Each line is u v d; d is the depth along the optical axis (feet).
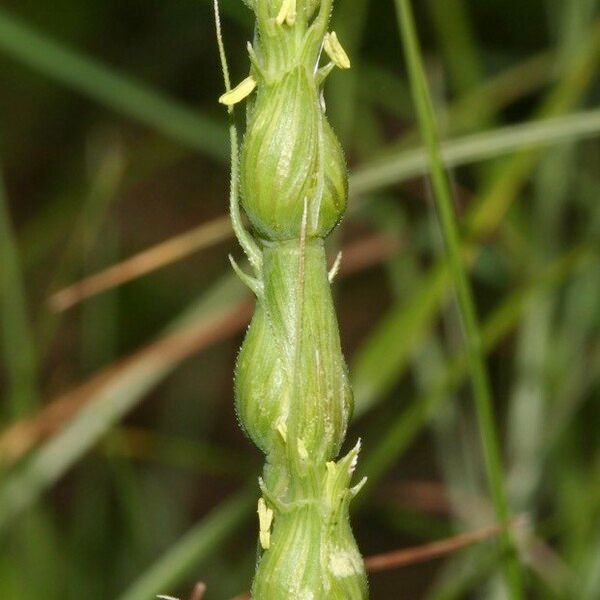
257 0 0.27
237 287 0.56
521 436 0.56
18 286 0.54
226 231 0.50
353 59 0.57
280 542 0.27
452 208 0.38
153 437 0.57
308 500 0.27
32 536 0.56
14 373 0.54
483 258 0.59
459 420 0.57
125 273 0.50
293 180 0.27
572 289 0.58
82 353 0.83
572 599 0.53
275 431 0.28
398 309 0.53
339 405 0.28
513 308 0.50
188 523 0.77
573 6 0.59
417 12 0.77
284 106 0.27
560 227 0.60
